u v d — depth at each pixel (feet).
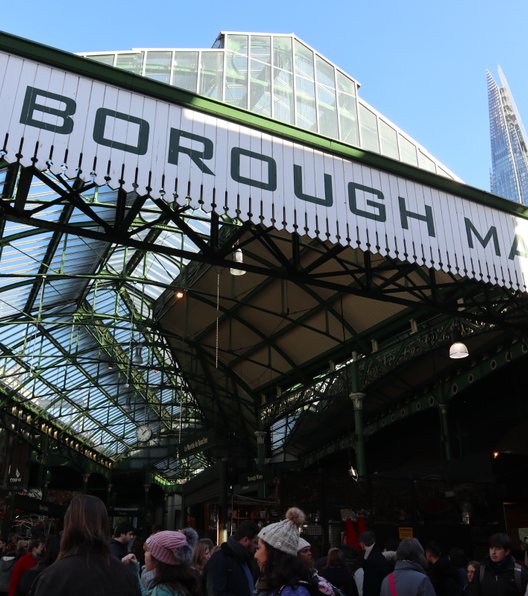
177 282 72.90
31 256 60.85
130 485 175.11
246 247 59.47
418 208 31.50
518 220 35.45
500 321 36.91
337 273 32.19
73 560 8.04
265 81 56.75
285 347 75.36
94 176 23.31
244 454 85.76
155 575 10.03
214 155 26.27
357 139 58.13
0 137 21.79
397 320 60.80
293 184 27.86
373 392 65.67
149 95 25.61
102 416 130.41
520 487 48.44
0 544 34.78
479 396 59.62
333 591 10.43
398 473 56.59
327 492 42.01
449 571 21.63
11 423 98.78
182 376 97.30
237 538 17.58
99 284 75.82
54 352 94.58
